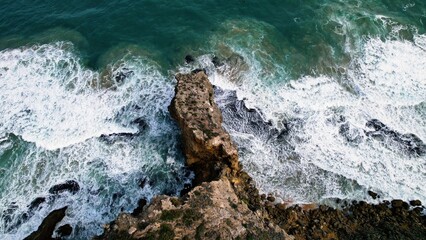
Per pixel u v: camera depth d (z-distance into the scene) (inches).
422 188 1103.6
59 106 1233.4
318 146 1180.5
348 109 1264.8
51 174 1091.3
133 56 1364.4
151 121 1210.6
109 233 833.5
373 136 1206.9
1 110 1219.2
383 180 1118.4
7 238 965.8
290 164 1142.3
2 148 1134.4
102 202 1047.0
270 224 871.1
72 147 1145.4
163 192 1072.8
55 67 1334.9
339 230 1005.2
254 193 1065.5
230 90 1284.4
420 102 1288.1
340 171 1131.3
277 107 1254.9
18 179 1078.4
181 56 1370.6
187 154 1085.1
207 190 904.3
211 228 825.5
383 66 1376.7
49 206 1029.8
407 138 1206.3
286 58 1379.2
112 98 1256.8
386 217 1039.0
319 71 1357.0
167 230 815.1
